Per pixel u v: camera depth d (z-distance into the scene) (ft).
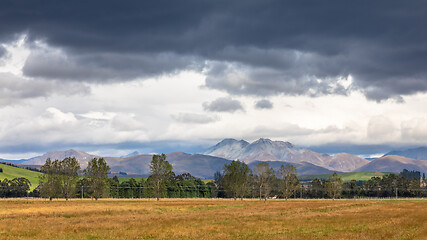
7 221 204.95
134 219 223.71
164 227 184.75
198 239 148.77
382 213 270.26
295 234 162.40
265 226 191.01
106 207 317.01
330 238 148.15
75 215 248.32
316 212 287.89
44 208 298.35
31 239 148.25
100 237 153.89
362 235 155.53
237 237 153.69
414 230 169.07
